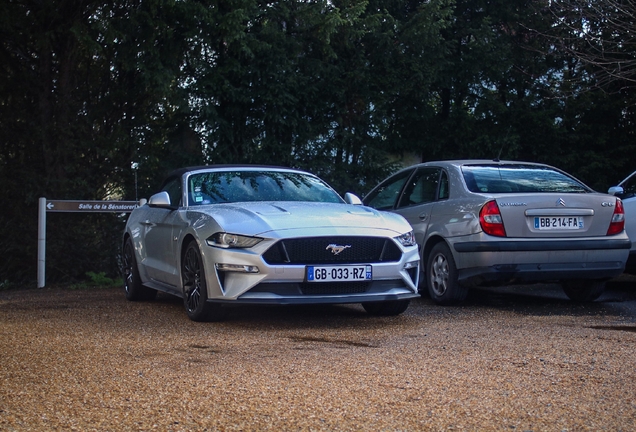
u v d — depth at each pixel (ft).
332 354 16.53
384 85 46.80
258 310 24.45
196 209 23.48
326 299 20.61
